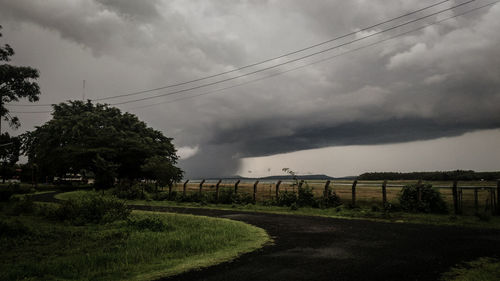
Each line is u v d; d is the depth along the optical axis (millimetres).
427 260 6906
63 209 14617
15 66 43469
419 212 16172
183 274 6086
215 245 8656
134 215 15617
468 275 5781
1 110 43062
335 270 6207
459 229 11195
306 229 11703
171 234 10414
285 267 6469
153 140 58344
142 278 5875
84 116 51125
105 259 7219
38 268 6504
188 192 29125
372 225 12500
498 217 14148
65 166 47750
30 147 52938
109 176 40656
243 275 5945
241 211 19312
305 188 21500
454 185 15781
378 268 6309
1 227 10359
